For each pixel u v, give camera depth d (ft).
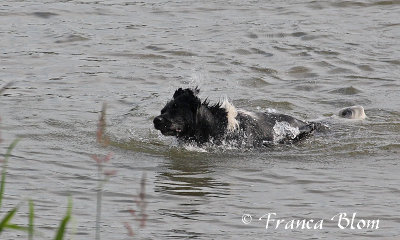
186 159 47.01
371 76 65.31
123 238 34.73
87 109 56.24
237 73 65.57
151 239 34.68
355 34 75.87
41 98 57.93
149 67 66.59
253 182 42.86
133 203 39.11
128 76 64.23
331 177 43.68
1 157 45.34
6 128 50.90
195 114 49.62
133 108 57.11
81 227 35.83
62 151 47.14
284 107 58.34
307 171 44.80
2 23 77.15
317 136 52.01
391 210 38.70
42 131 50.75
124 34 74.79
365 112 57.16
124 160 46.26
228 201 39.75
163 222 36.73
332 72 66.33
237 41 73.36
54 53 69.46
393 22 79.41
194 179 43.21
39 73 64.18
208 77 64.44
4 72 64.08
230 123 50.90
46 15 79.97
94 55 69.21
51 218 36.81
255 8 83.56
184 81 63.41
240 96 60.18
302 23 78.74
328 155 48.16
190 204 39.22
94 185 41.55
